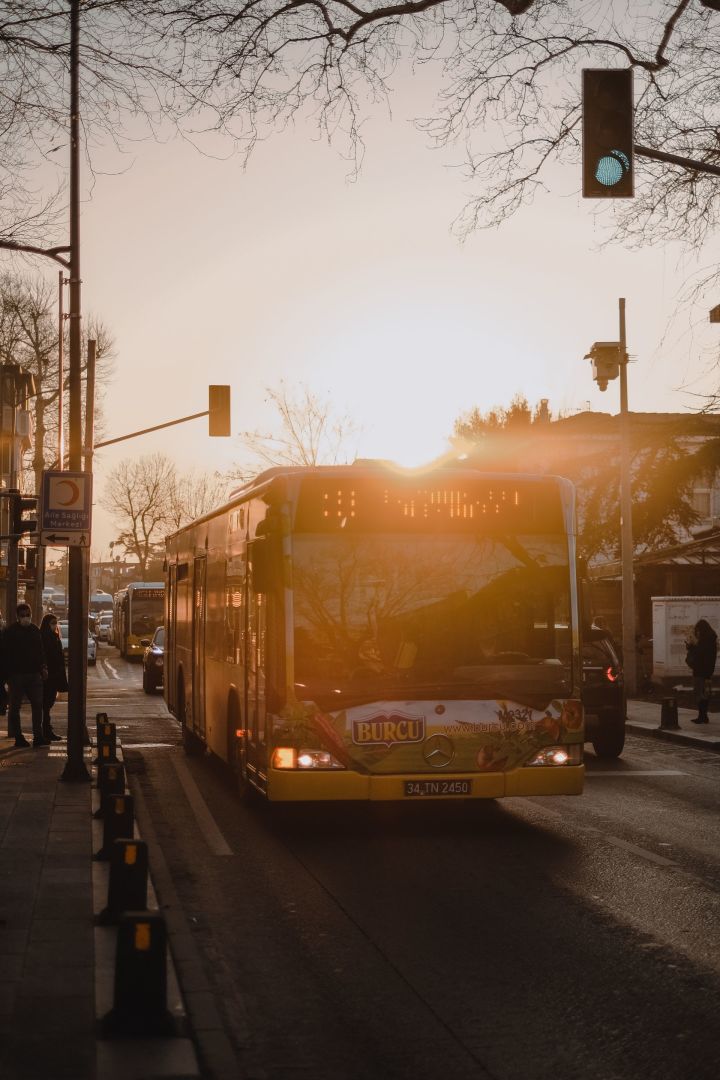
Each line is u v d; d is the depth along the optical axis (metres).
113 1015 5.36
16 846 9.93
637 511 33.03
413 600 10.79
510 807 12.85
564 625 11.01
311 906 8.30
